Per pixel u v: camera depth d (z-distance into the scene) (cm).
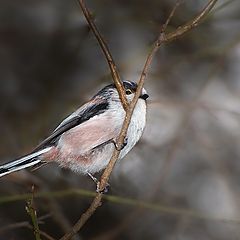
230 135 1295
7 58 1402
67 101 1232
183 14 1323
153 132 1298
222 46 1265
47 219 1238
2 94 1360
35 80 1384
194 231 1296
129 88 912
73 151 924
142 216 1261
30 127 1235
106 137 920
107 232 1207
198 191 1330
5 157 1180
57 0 1387
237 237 1228
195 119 1295
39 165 930
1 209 1274
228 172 1278
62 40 1384
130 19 1302
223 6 1177
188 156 1331
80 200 1311
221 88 1392
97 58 1390
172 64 1255
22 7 1428
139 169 1279
